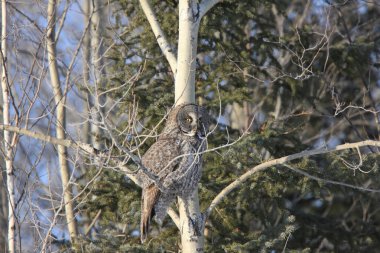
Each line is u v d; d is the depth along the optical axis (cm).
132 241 1532
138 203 1488
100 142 1563
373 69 2078
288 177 1498
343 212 2066
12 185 1345
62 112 1636
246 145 1516
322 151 1273
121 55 1598
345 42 1848
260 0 1683
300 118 1755
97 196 1543
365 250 1722
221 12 1636
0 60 1455
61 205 1284
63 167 1588
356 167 1301
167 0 1695
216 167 1548
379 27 2162
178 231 1556
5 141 1357
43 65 1341
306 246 1695
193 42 1353
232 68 1647
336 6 1906
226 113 1942
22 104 1359
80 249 1477
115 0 1680
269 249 1470
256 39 1702
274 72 1730
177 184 1278
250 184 1503
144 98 1541
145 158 1293
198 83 1648
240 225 1600
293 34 1820
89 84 1520
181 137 1288
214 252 1495
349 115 2042
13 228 1344
